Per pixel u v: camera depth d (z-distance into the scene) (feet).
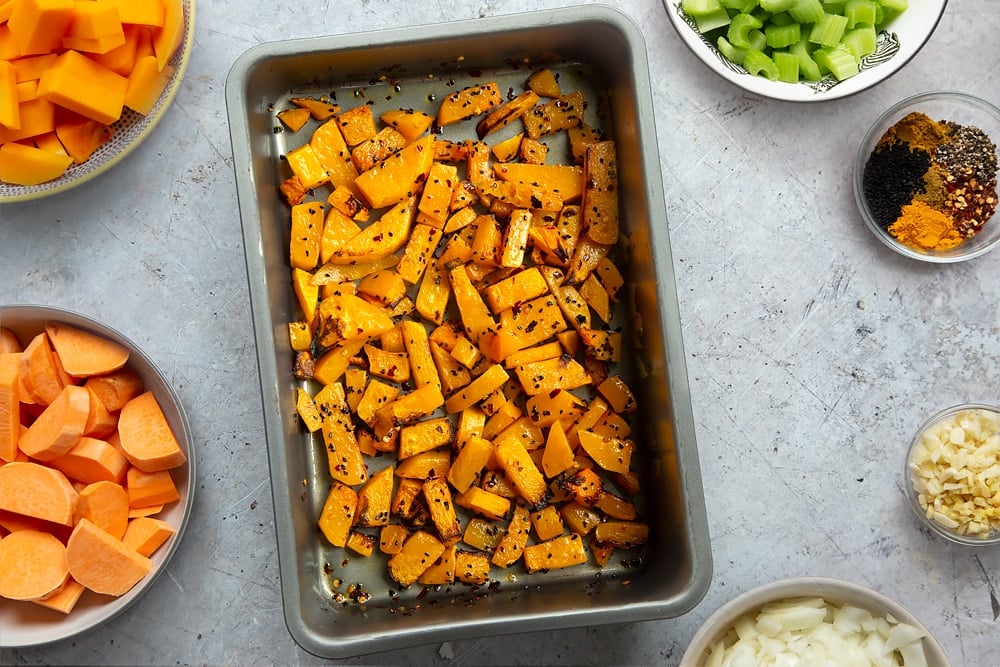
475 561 3.03
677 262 3.17
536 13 2.95
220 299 3.16
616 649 3.11
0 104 2.93
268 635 3.12
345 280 3.09
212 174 3.17
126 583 2.98
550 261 3.09
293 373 3.04
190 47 3.06
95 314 3.15
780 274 3.18
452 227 3.09
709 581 2.83
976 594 3.13
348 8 3.19
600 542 3.04
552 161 3.15
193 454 2.99
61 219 3.17
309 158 3.06
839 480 3.15
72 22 2.93
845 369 3.17
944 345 3.17
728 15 3.14
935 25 3.08
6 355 3.00
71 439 2.96
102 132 3.08
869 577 3.14
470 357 3.05
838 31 3.07
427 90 3.14
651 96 2.91
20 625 2.98
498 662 3.12
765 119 3.19
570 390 3.09
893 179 3.13
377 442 3.03
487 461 3.05
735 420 3.16
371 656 3.12
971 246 3.14
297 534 2.90
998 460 3.03
